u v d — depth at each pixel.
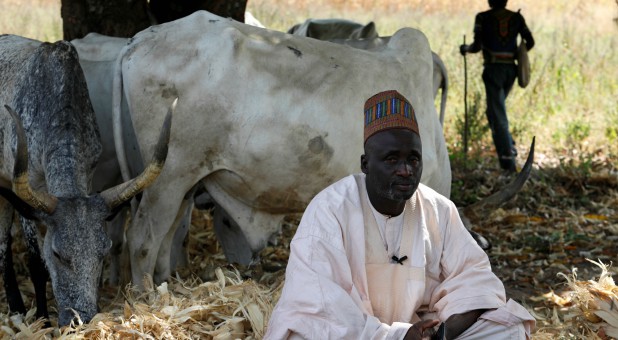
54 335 4.33
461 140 9.46
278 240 6.89
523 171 5.39
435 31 15.03
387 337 2.88
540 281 5.89
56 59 4.65
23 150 3.79
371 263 3.12
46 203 4.04
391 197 3.01
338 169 5.02
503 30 8.92
